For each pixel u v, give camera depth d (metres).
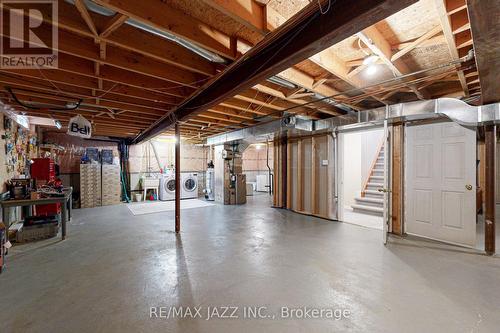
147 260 3.04
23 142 4.99
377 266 2.85
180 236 4.10
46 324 1.80
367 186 6.77
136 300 2.13
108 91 3.12
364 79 3.08
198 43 1.98
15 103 3.74
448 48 2.29
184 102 3.66
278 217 5.70
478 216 5.34
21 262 2.97
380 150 6.69
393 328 1.77
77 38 2.17
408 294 2.23
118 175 7.69
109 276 2.59
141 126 5.92
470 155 3.51
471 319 1.87
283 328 1.77
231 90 2.69
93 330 1.74
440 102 3.24
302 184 6.20
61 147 7.04
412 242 3.77
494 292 2.26
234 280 2.51
